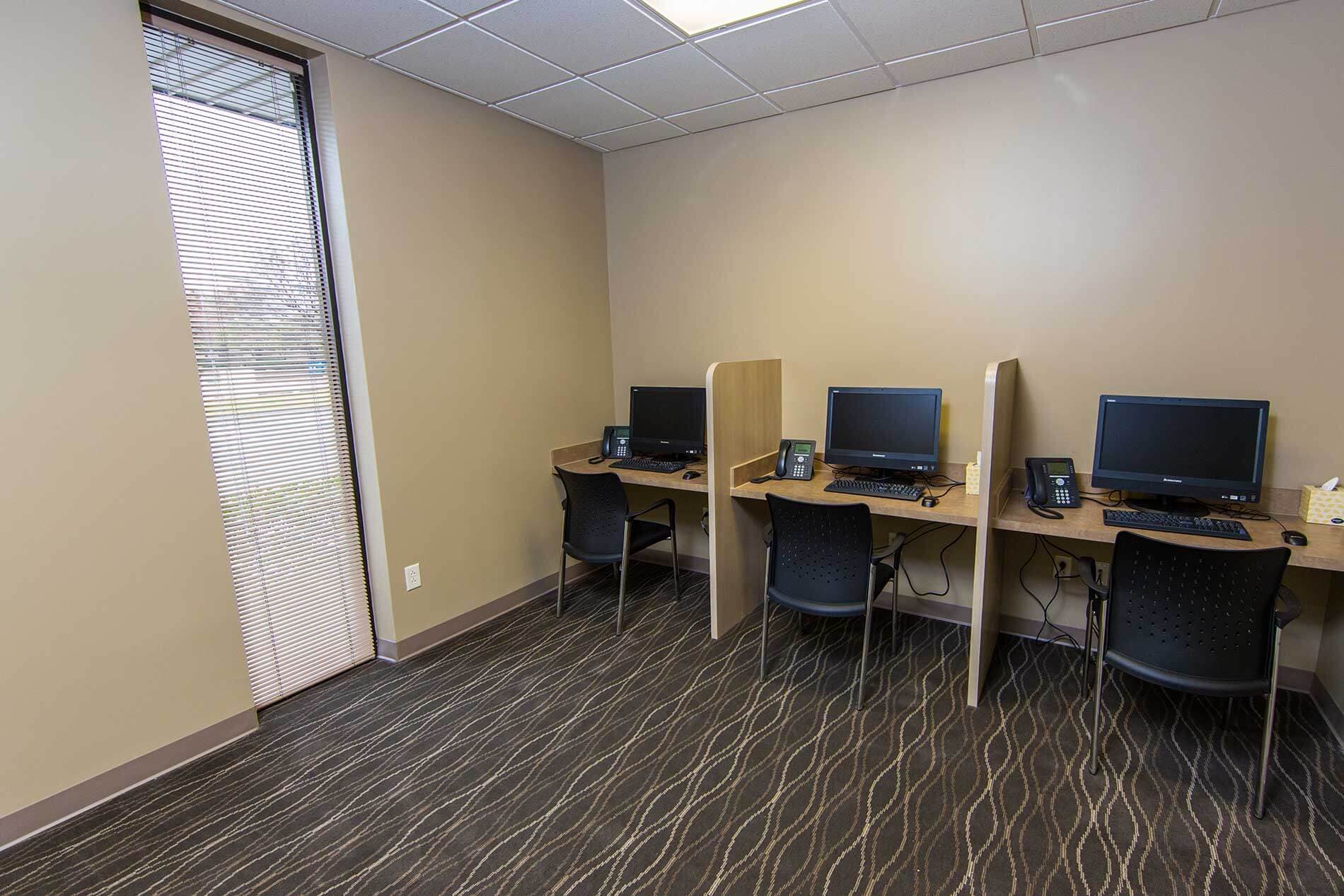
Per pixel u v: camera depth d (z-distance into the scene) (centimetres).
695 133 345
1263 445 224
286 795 204
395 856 179
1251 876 162
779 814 190
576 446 372
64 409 186
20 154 175
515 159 322
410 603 288
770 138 323
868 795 197
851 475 316
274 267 242
